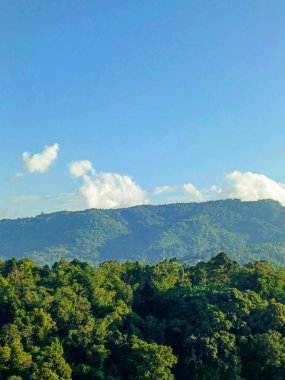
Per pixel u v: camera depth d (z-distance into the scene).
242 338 84.81
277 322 87.19
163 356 78.06
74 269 106.12
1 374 74.62
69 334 82.38
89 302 92.75
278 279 106.00
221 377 81.25
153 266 110.50
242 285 105.38
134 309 103.00
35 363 74.50
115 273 108.94
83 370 78.69
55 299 88.81
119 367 81.75
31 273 106.12
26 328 81.50
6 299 89.00
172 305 99.44
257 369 83.44
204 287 102.75
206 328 84.81
